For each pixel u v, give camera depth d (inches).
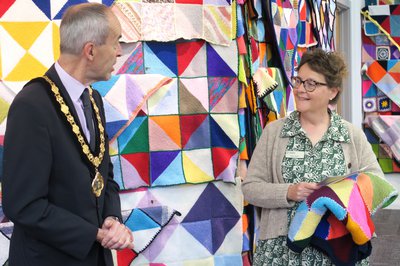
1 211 106.3
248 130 130.9
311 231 87.8
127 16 113.8
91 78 78.5
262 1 140.4
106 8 78.7
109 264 80.7
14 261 76.5
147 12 115.0
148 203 118.3
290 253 91.8
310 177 92.8
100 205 78.9
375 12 262.5
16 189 71.3
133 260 117.6
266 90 134.2
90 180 76.8
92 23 75.9
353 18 260.1
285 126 96.3
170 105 118.0
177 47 118.7
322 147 93.9
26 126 71.9
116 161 114.3
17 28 108.3
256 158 98.0
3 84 107.7
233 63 121.9
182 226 121.0
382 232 215.6
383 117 263.4
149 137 116.7
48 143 72.7
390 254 185.8
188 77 119.4
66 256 75.4
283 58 153.4
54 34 109.7
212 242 123.7
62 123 74.4
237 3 123.1
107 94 111.6
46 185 72.9
